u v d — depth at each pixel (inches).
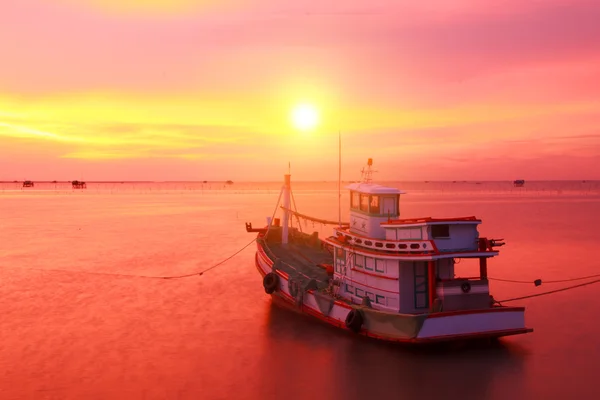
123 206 4862.2
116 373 881.5
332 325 1160.8
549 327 1128.2
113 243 2353.6
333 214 4062.5
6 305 1298.0
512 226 2960.1
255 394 811.4
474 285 1003.3
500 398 800.3
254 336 1087.0
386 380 866.1
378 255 1048.8
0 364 914.1
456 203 5423.2
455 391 827.4
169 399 788.0
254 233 2723.9
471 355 978.1
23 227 2989.7
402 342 967.6
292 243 1616.6
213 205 5064.0
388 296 1056.2
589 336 1069.1
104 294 1419.8
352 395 812.0
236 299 1382.9
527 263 1807.3
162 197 6737.2
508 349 1003.3
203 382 852.0
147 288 1492.4
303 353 987.9
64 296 1392.7
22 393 801.6
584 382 854.5
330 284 1212.5
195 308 1291.8
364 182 1243.2
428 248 988.6
